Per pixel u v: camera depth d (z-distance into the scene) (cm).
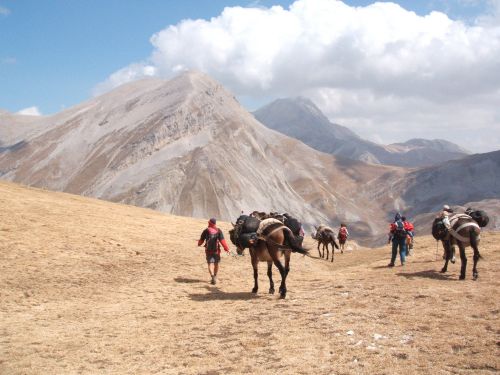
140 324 1270
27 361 976
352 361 842
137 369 905
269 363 870
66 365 948
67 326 1275
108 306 1527
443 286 1438
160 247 2670
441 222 1688
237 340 1041
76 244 2428
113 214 3812
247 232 1536
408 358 831
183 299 1609
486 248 2372
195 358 940
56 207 3494
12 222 2653
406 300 1278
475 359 792
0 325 1288
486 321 1009
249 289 1773
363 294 1419
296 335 1027
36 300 1588
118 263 2200
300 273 2202
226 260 2553
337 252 3812
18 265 1955
